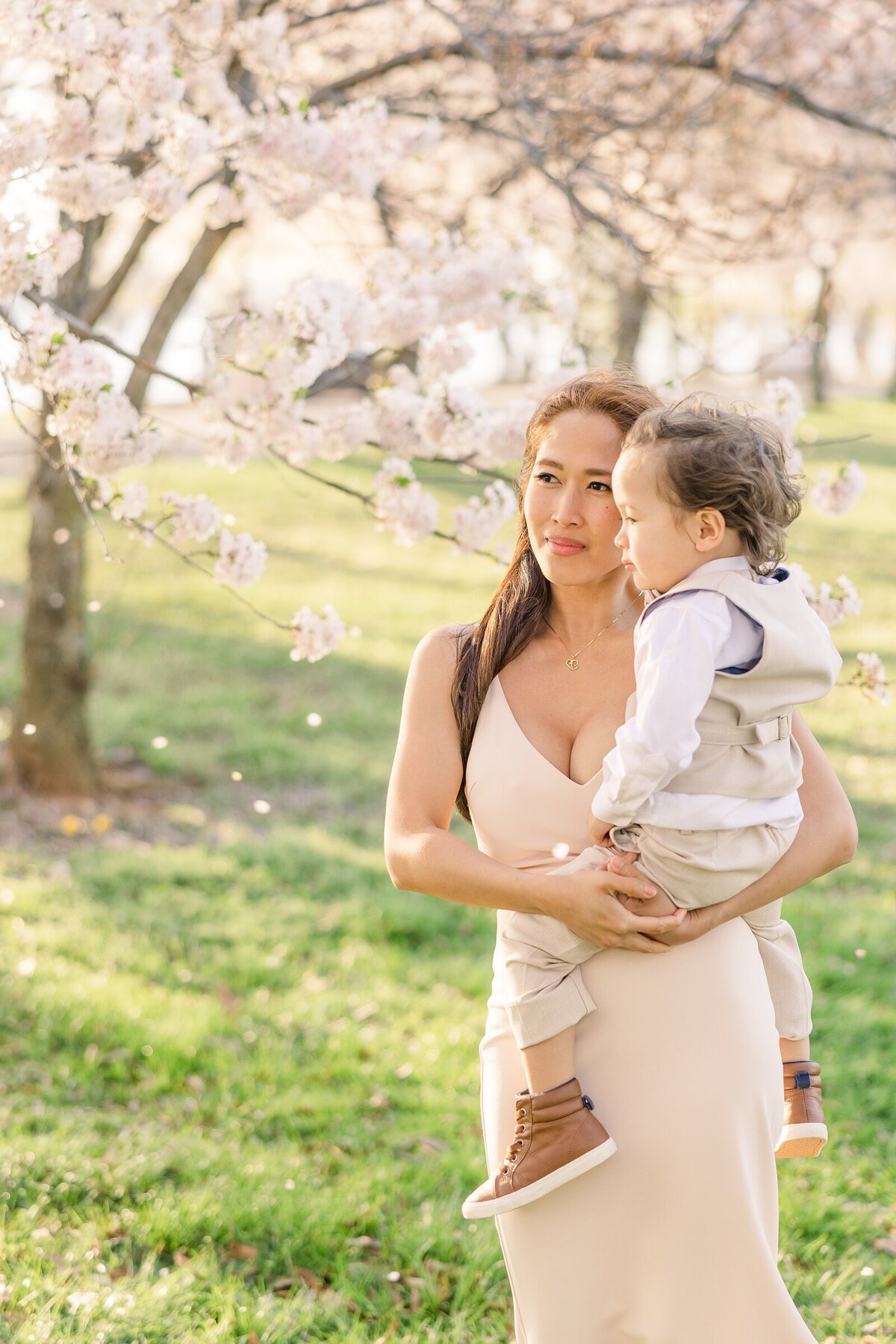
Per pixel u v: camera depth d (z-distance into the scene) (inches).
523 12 219.1
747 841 73.8
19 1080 168.1
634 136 206.4
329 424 138.9
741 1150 73.5
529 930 75.6
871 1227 143.4
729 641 73.2
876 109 237.8
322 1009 203.2
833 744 388.5
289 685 431.5
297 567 583.8
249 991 210.1
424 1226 136.2
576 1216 73.7
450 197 229.5
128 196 137.8
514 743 79.0
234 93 177.8
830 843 79.7
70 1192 136.1
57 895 244.7
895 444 974.4
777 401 144.4
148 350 247.4
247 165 153.6
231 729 384.2
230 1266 125.3
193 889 259.4
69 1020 185.0
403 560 614.9
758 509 73.3
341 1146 159.9
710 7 199.9
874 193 237.5
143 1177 141.5
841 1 225.1
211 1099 169.6
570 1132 72.3
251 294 140.6
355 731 392.5
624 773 70.2
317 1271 129.7
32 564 309.7
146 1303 114.8
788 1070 86.7
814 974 224.4
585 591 80.4
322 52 229.8
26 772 315.6
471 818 85.7
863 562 621.3
